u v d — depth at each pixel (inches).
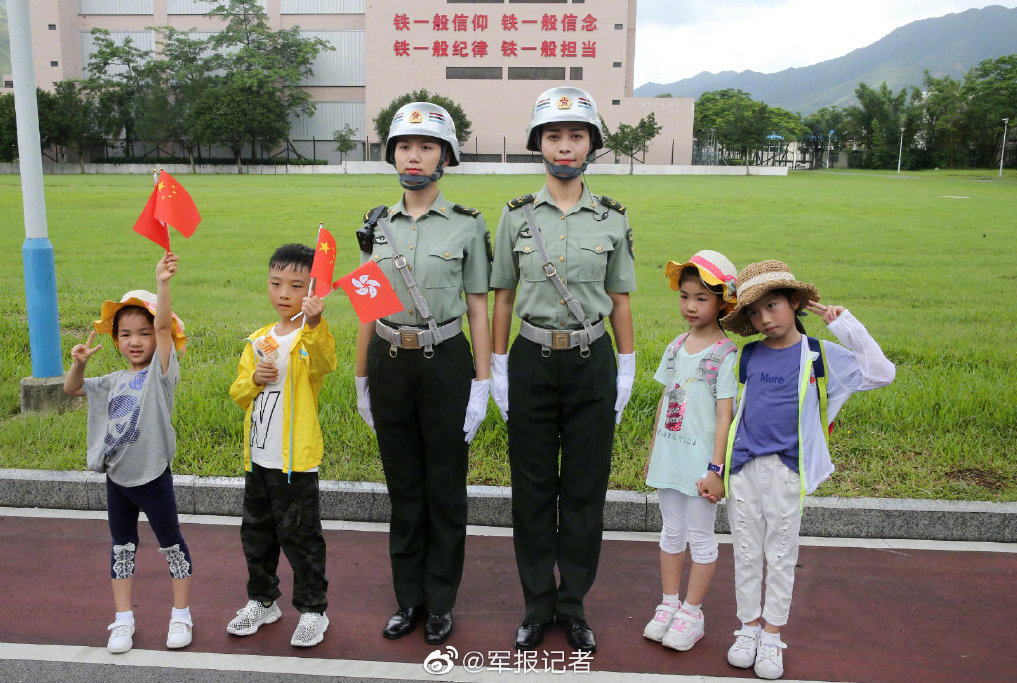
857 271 493.7
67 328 301.6
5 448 192.2
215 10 2214.6
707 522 125.9
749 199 1154.7
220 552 158.4
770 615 120.6
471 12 2199.8
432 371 125.7
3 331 284.4
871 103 3270.2
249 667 121.2
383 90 2249.0
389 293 119.5
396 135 123.3
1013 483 177.0
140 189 1186.6
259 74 2114.9
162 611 137.0
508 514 173.2
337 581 148.5
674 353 132.6
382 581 148.7
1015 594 144.6
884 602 141.6
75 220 735.1
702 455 125.8
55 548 159.2
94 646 126.0
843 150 3459.6
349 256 522.6
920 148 3181.6
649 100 2315.5
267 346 124.6
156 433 124.3
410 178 124.1
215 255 523.5
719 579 150.9
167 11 2327.8
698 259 126.0
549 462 129.9
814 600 142.2
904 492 173.2
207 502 175.8
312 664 122.3
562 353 125.3
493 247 136.7
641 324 312.2
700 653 126.6
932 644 128.5
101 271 444.8
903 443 193.5
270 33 2212.1
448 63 2226.9
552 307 124.9
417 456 131.8
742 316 126.6
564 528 131.4
